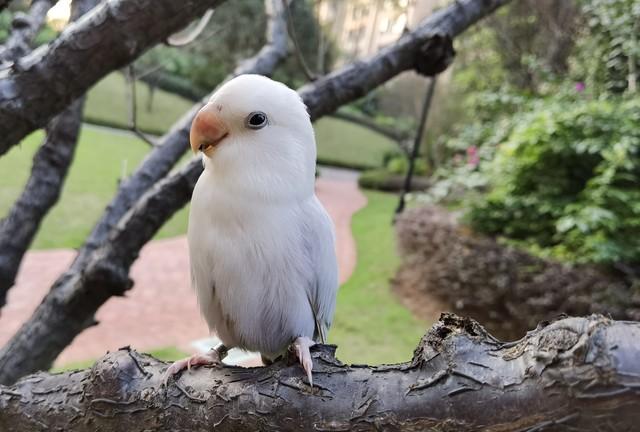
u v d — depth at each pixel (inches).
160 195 13.0
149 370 8.7
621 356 5.9
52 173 15.5
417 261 41.1
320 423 7.4
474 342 7.0
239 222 9.0
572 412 6.1
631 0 38.6
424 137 83.8
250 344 10.2
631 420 5.9
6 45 12.2
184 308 36.9
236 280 9.2
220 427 8.0
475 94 59.0
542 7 52.8
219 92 9.2
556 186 36.8
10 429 9.1
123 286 13.0
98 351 29.4
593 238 31.1
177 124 16.2
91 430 8.6
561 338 6.3
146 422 8.3
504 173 39.8
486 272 33.2
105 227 14.8
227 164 9.1
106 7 9.0
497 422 6.5
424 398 6.9
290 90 9.4
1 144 9.3
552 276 30.4
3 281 14.6
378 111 125.6
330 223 10.0
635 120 34.9
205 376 8.4
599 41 43.0
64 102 9.4
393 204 75.4
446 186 45.2
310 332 10.1
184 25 9.5
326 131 121.5
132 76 14.5
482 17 15.4
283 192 9.1
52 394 9.1
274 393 7.8
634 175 34.4
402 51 14.3
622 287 28.7
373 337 33.0
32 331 13.0
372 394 7.3
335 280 10.4
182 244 52.1
